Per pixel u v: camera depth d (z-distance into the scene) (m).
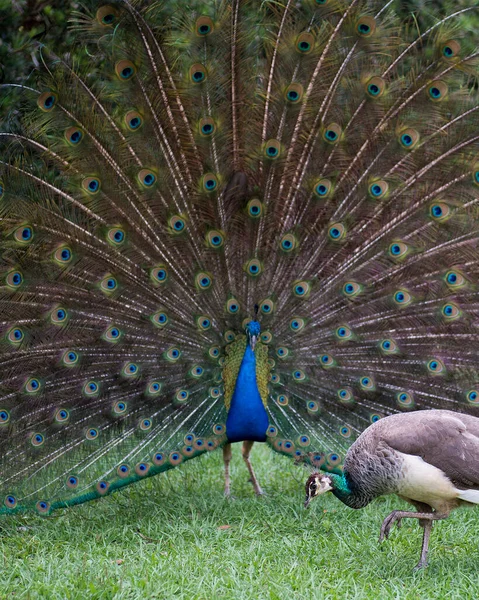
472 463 5.22
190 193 5.94
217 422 5.98
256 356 5.98
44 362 5.87
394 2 6.16
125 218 5.88
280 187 5.98
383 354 5.96
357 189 5.93
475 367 5.94
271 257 6.00
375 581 5.30
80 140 5.82
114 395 5.93
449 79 5.85
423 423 5.28
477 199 5.88
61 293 5.88
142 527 5.81
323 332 6.00
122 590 5.16
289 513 5.97
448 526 5.80
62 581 5.25
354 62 5.88
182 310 5.97
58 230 5.83
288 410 6.02
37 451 5.84
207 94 5.89
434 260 5.91
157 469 5.85
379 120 5.90
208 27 5.83
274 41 5.89
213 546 5.62
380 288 5.96
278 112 5.93
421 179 5.90
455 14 5.89
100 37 5.86
